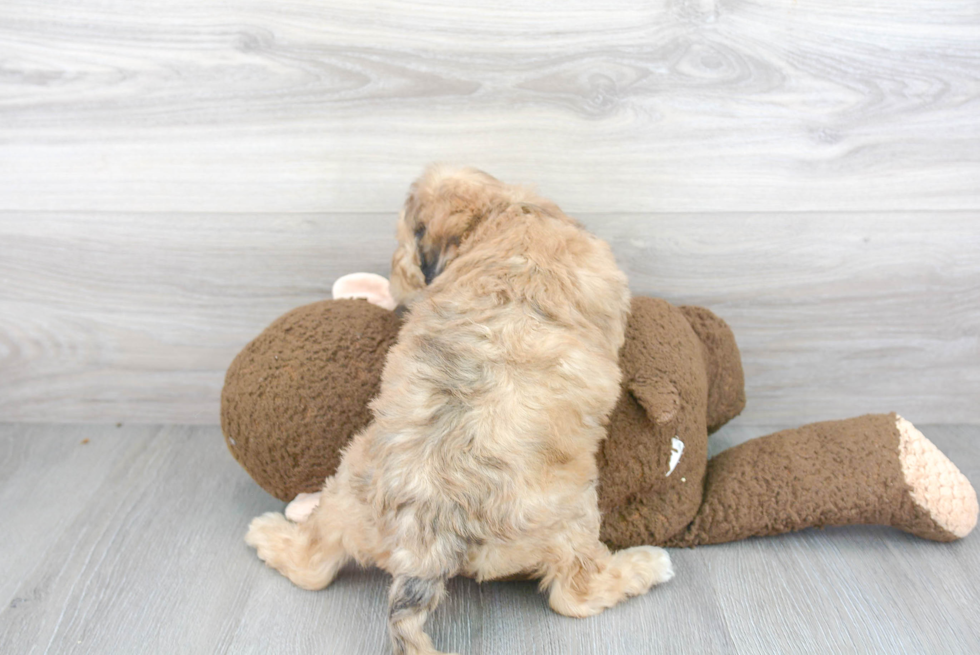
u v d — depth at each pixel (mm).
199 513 1992
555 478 1499
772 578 1744
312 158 2139
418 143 2125
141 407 2424
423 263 1826
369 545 1528
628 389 1780
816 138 2102
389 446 1483
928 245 2199
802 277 2250
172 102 2078
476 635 1570
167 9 1986
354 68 2047
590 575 1604
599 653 1521
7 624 1589
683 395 1807
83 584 1713
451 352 1528
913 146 2104
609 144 2117
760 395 2406
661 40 2012
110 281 2264
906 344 2322
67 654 1516
